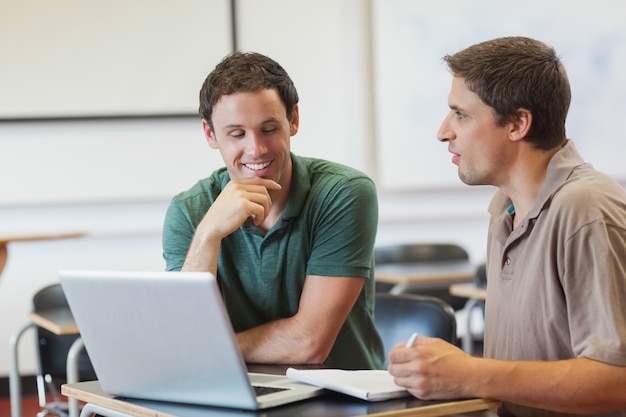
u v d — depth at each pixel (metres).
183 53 6.08
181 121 6.11
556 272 2.02
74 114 5.95
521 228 2.10
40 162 5.93
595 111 6.73
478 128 2.09
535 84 2.04
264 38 6.23
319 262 2.50
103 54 5.98
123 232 6.02
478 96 2.08
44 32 5.90
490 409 2.00
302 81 6.30
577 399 1.88
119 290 1.93
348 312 2.51
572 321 1.96
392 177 6.46
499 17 6.55
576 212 1.97
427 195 6.56
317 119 6.34
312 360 2.46
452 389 1.88
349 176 2.57
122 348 2.01
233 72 2.39
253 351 2.48
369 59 6.41
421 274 4.89
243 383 1.86
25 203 5.92
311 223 2.54
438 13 6.46
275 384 2.05
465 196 6.62
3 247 5.00
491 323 2.28
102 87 5.99
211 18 6.11
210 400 1.94
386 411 1.82
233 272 2.59
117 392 2.09
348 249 2.50
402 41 6.42
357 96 6.40
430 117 6.49
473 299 4.99
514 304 2.14
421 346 1.91
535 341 2.08
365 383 1.99
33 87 5.89
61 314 4.02
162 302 1.87
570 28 6.66
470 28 6.51
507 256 2.17
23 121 5.89
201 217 2.64
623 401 1.89
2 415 5.50
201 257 2.41
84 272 1.98
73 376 3.64
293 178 2.55
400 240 6.55
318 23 6.31
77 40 5.95
